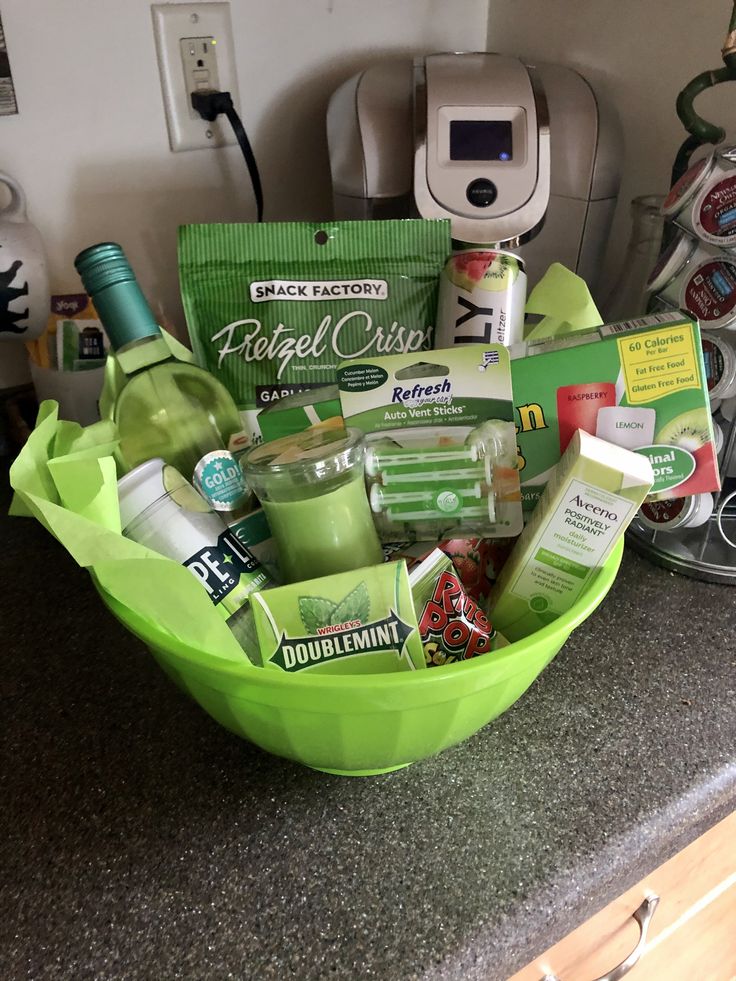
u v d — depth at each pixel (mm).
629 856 448
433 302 625
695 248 597
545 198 674
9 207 704
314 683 376
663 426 515
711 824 495
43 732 529
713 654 581
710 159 572
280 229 605
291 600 422
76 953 399
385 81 736
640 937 539
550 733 517
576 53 858
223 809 472
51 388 757
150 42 750
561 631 414
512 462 509
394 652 428
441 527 515
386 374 511
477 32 957
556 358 508
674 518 622
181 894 426
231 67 803
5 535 743
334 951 397
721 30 711
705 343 618
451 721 420
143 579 392
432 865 437
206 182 839
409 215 730
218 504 516
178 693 558
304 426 533
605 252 833
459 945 399
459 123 676
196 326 622
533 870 434
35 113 722
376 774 491
